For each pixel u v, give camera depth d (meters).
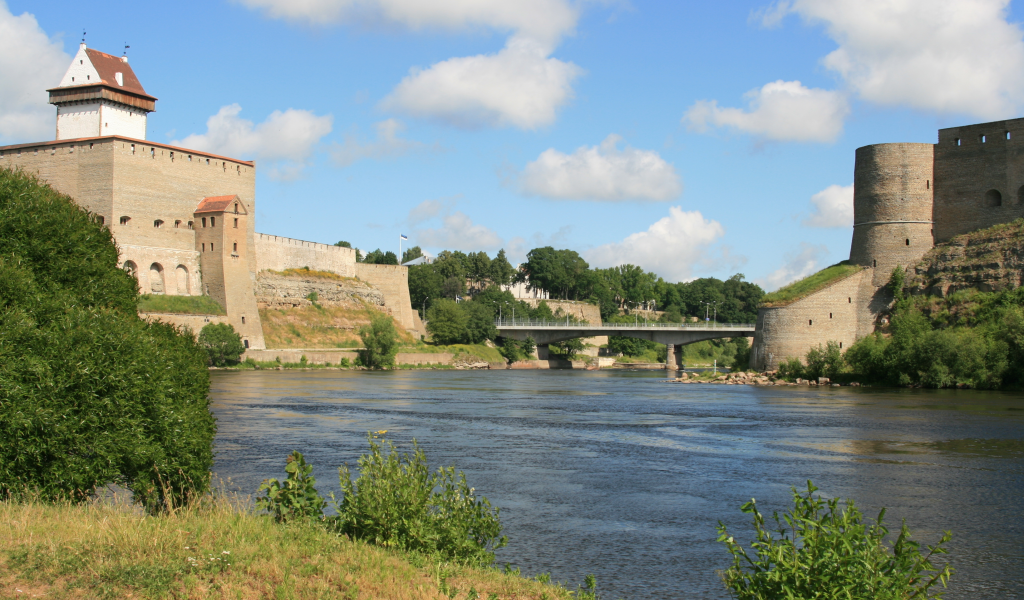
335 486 25.14
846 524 10.70
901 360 72.38
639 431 40.38
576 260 194.12
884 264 86.44
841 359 79.25
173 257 104.62
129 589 11.00
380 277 140.25
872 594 10.03
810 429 41.06
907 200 86.44
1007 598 15.80
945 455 32.38
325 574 12.27
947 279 80.62
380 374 97.56
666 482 26.70
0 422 15.30
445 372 108.62
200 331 96.56
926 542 19.55
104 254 21.53
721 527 11.42
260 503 15.95
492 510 22.39
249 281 108.88
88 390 16.30
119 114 107.56
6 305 17.05
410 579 12.68
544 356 144.00
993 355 68.12
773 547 10.80
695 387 78.12
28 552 11.70
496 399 60.62
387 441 35.78
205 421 19.61
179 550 12.48
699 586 16.25
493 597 12.31
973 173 84.69
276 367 100.56
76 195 102.81
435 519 15.05
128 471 16.80
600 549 18.73
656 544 19.19
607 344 168.75
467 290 188.50
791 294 87.06
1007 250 78.12
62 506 14.83
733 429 41.12
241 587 11.45
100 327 17.20
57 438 15.71
